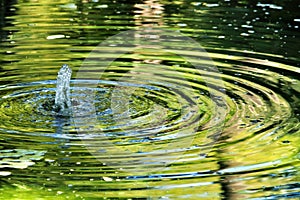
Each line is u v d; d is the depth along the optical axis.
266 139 6.41
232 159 6.00
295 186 5.55
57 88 7.23
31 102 7.31
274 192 5.46
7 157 6.00
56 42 9.55
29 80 8.03
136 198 5.35
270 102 7.36
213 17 10.90
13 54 9.00
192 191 5.46
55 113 7.00
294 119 6.88
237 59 8.85
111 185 5.56
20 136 6.42
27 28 10.23
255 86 7.87
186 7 11.62
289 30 10.22
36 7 11.62
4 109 7.09
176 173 5.75
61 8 11.55
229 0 12.13
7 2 11.95
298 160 5.98
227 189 5.50
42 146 6.22
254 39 9.75
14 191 5.46
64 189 5.50
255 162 5.96
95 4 11.85
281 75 8.27
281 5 11.73
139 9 11.47
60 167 5.85
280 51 9.22
